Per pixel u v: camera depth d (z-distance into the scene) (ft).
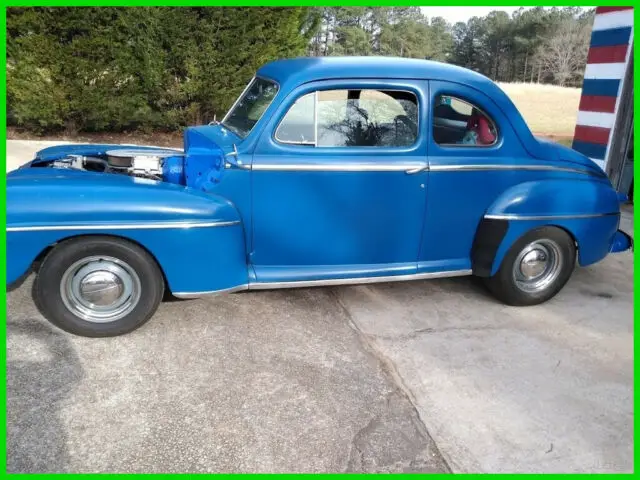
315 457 8.38
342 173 11.93
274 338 11.76
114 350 10.91
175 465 8.05
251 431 8.86
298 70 11.84
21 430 8.51
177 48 29.55
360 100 12.01
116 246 10.66
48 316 11.00
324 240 12.44
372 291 14.48
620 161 23.77
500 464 8.46
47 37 27.55
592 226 13.85
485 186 13.01
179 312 12.64
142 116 31.83
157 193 10.91
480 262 13.37
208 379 10.16
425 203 12.64
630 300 14.83
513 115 13.21
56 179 11.14
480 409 9.75
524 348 11.94
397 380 10.48
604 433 9.30
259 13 30.07
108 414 9.04
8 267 10.39
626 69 22.72
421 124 12.28
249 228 12.00
